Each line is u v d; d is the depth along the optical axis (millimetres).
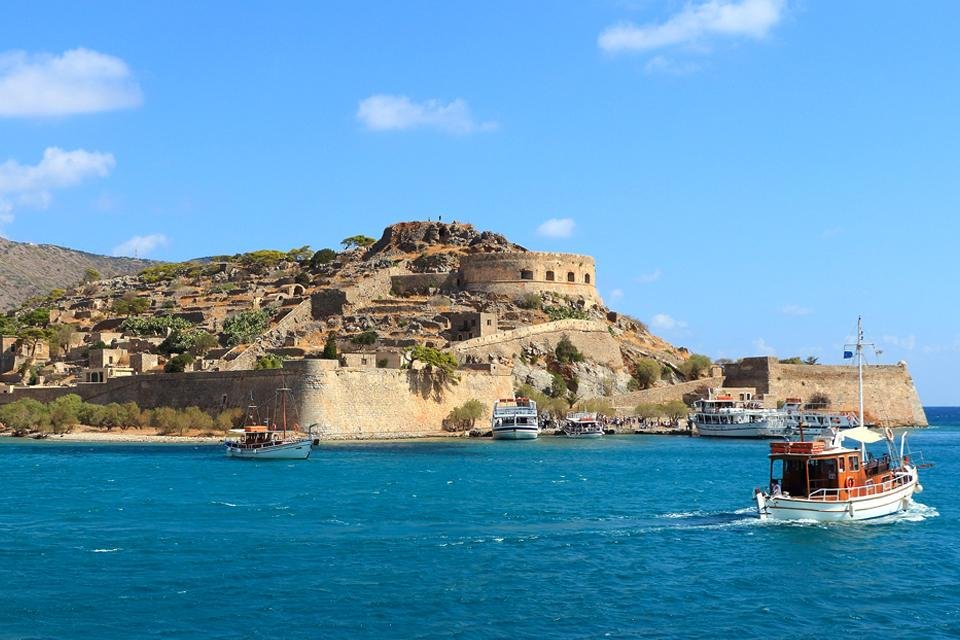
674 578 60062
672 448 162875
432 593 56312
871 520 78062
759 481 108562
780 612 53562
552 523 78125
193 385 176125
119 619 51531
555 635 49594
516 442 174625
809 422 196625
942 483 108438
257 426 153625
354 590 56844
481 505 87938
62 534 72750
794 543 69688
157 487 101438
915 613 53719
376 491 97875
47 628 50188
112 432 174250
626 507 87125
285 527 75875
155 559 64250
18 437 175500
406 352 186750
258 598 55188
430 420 182875
